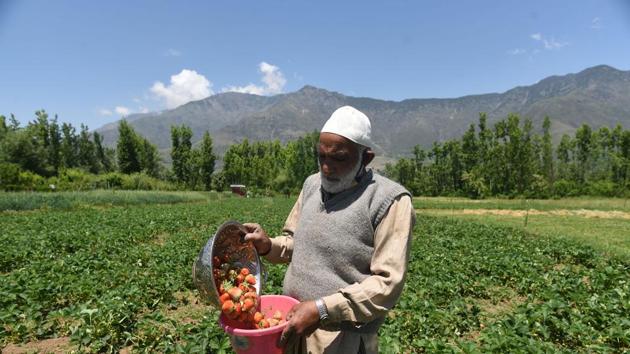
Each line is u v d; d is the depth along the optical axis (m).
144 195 43.38
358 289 2.25
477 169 71.75
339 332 2.46
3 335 6.06
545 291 8.09
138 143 83.12
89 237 14.70
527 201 53.62
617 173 69.00
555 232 22.64
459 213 37.78
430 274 9.88
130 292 7.33
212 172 83.25
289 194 77.19
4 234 15.30
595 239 19.86
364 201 2.50
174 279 8.84
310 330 2.25
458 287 8.89
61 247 13.16
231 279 2.66
